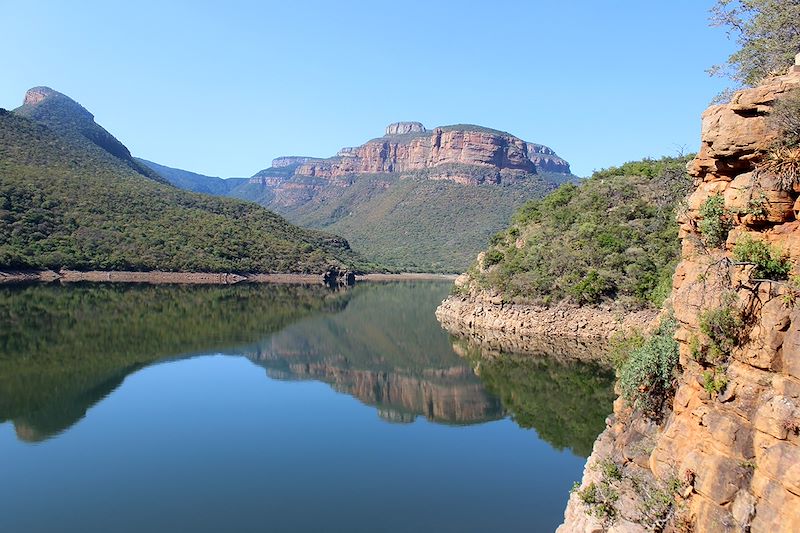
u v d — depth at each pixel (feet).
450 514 63.36
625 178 221.66
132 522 60.39
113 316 212.64
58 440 85.20
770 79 37.81
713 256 35.83
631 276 170.19
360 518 62.03
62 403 103.81
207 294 317.22
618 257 174.70
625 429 49.73
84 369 129.70
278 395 115.34
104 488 68.69
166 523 60.23
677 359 43.78
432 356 159.84
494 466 77.77
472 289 220.84
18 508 63.10
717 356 32.65
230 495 67.36
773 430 27.99
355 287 433.07
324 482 71.67
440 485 71.20
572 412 102.22
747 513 28.66
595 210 205.57
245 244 460.14
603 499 43.73
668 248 171.83
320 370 141.08
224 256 431.84
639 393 47.01
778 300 29.32
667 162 222.28
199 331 190.49
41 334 168.45
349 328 210.79
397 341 184.24
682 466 34.35
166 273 386.32
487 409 106.01
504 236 241.55
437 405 109.09
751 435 29.68
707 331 32.73
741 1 55.06
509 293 192.54
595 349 153.79
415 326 216.74
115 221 421.18
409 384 127.34
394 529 59.77
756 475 28.84
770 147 32.01
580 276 177.99
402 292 397.19
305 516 62.34
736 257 32.14
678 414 36.88
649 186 208.03
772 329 29.19
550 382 123.65
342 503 65.67
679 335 37.06
